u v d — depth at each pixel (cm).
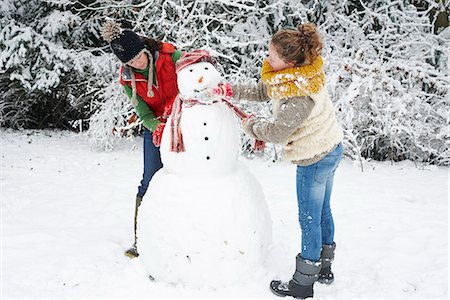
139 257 311
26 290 295
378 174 555
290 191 487
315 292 299
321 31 664
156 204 286
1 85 750
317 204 280
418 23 652
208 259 276
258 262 293
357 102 601
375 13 652
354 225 404
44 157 609
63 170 555
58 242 364
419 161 629
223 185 283
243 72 670
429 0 663
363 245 366
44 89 712
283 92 257
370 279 317
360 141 629
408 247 364
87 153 634
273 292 286
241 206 284
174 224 278
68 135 749
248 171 307
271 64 264
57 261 332
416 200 471
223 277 281
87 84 711
